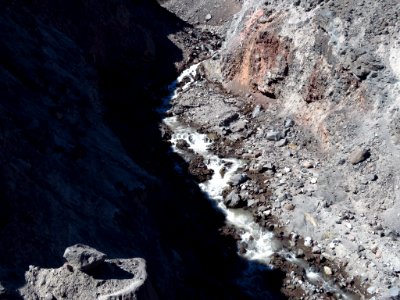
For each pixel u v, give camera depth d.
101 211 15.45
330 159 23.50
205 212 22.11
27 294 11.59
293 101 27.50
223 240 20.42
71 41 27.66
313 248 19.55
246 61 31.56
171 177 24.44
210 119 29.48
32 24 24.03
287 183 22.92
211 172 24.77
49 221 13.61
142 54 39.09
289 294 17.86
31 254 12.54
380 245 18.94
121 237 15.07
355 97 23.95
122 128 28.44
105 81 34.53
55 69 22.06
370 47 23.44
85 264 12.12
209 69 35.47
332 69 25.02
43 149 15.90
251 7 34.84
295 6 28.98
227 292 17.66
